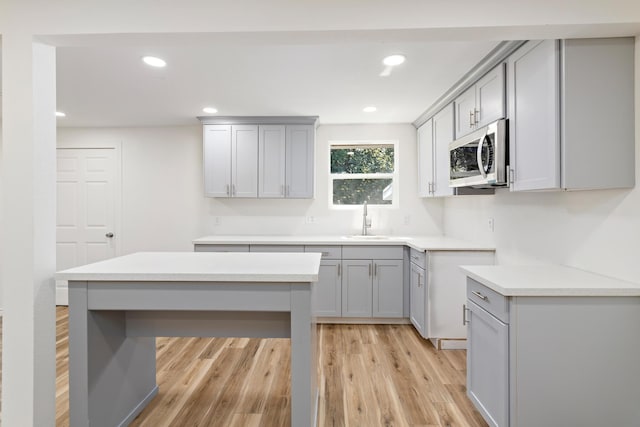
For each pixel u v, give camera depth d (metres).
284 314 2.02
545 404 1.64
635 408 1.64
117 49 2.32
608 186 1.74
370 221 4.18
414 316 3.43
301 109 3.65
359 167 4.42
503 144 2.21
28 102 1.73
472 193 3.02
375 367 2.71
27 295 1.73
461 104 2.94
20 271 1.73
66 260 4.41
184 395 2.33
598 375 1.64
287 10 1.68
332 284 3.66
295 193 3.95
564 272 1.98
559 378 1.64
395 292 3.64
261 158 3.96
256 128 3.96
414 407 2.17
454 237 3.94
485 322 1.88
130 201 4.40
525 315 1.64
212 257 2.20
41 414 1.76
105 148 4.39
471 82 2.72
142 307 1.73
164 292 1.72
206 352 3.00
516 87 2.11
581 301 1.64
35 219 1.74
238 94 3.18
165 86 2.98
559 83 1.77
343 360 2.83
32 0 1.71
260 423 2.03
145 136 4.39
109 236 4.40
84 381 1.73
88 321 1.75
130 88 3.03
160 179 4.39
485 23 1.64
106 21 1.70
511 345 1.65
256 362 2.81
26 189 1.73
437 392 2.35
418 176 4.16
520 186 2.07
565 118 1.75
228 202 4.37
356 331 3.49
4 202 1.73
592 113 1.74
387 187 4.42
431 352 2.99
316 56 2.41
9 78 1.72
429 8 1.66
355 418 2.06
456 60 2.45
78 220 4.41
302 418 1.69
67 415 2.09
